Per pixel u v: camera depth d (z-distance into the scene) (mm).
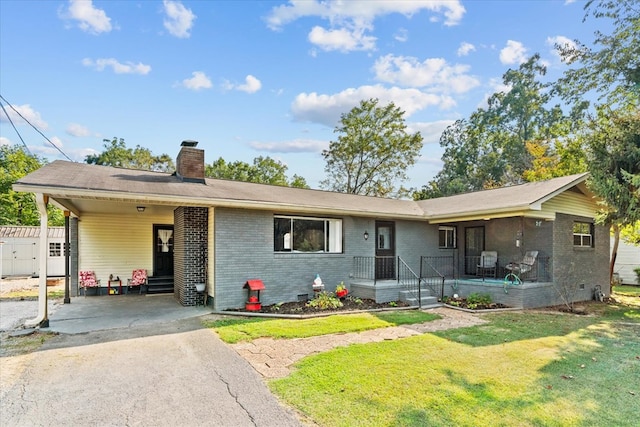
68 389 4328
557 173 19969
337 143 32000
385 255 12547
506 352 5973
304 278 10453
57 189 6875
